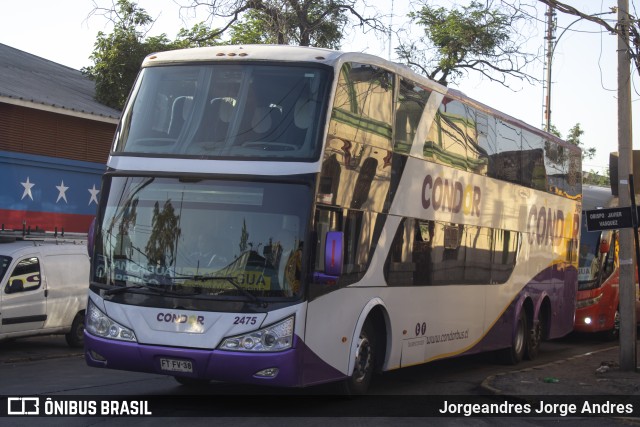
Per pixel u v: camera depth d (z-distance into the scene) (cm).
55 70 3072
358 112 1027
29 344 1780
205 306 904
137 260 939
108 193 976
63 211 2330
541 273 1711
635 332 1388
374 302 1062
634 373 1359
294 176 919
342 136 982
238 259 909
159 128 983
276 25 2358
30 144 2236
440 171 1262
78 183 2377
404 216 1148
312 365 925
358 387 1063
